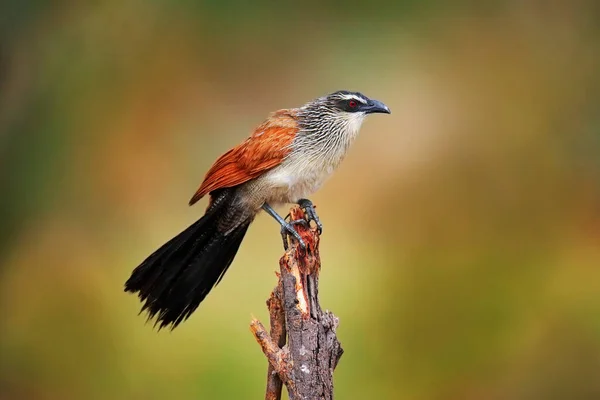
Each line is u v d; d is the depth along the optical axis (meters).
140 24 11.66
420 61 13.45
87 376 10.73
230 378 10.45
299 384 5.01
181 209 13.08
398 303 11.42
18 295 11.27
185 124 13.01
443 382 10.41
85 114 10.84
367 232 13.27
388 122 13.90
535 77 13.59
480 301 11.30
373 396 10.24
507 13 13.62
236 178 6.74
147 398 10.35
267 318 11.46
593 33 13.51
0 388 10.66
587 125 13.20
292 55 12.95
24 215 10.17
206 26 12.14
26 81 10.03
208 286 6.70
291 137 6.81
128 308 11.66
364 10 12.60
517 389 10.32
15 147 9.93
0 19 9.78
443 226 13.03
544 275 11.70
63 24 10.40
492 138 13.55
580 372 10.50
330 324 5.13
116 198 12.49
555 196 13.09
